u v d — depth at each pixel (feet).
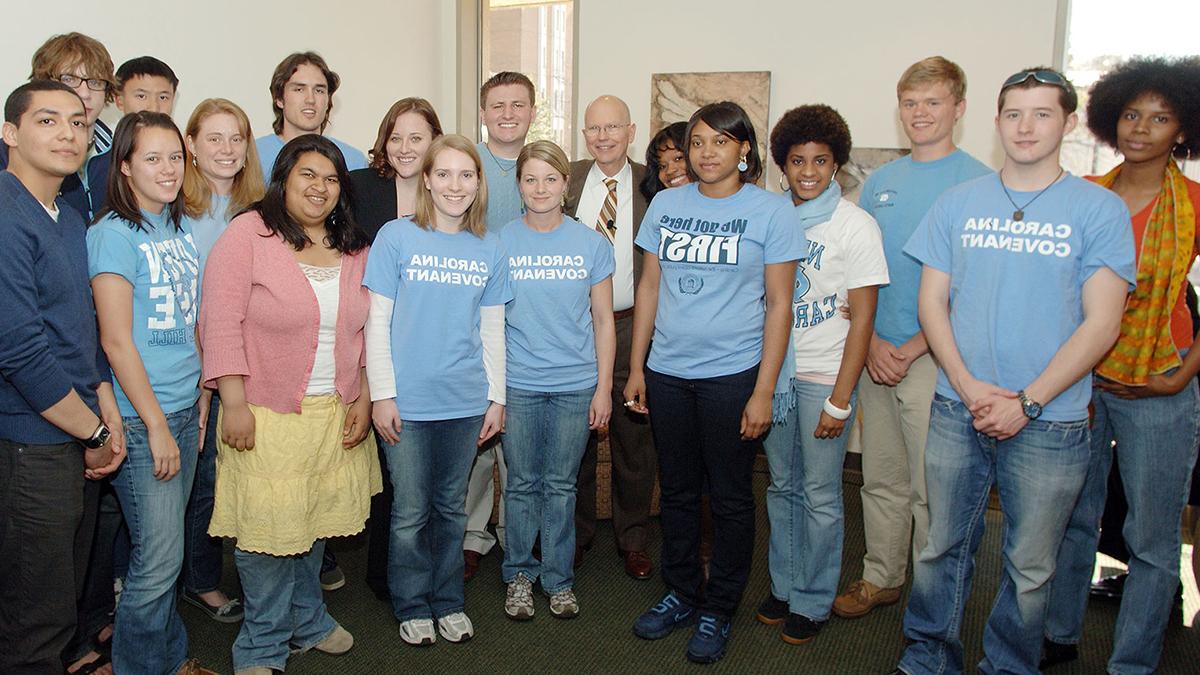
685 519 8.11
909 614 7.22
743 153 7.33
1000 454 6.46
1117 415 6.98
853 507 12.05
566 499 8.46
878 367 8.02
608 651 8.04
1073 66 12.17
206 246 7.52
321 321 6.88
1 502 5.76
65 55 7.64
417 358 7.28
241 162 7.73
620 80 14.46
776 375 7.26
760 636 8.33
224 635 8.20
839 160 7.55
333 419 7.07
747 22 13.47
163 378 6.48
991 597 9.22
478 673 7.62
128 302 6.15
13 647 5.97
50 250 5.65
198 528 8.24
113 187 6.19
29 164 5.69
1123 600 7.27
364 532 10.68
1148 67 6.55
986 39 12.15
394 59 15.15
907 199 7.98
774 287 7.15
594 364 8.30
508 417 8.21
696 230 7.35
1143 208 6.73
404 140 8.20
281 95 9.69
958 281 6.41
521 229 8.11
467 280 7.36
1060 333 6.04
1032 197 6.09
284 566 7.25
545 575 8.68
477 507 9.59
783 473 8.09
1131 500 7.05
